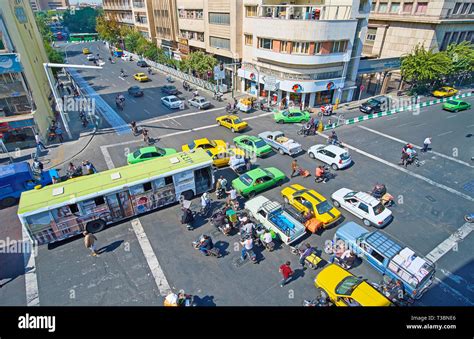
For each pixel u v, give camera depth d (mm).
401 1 44719
